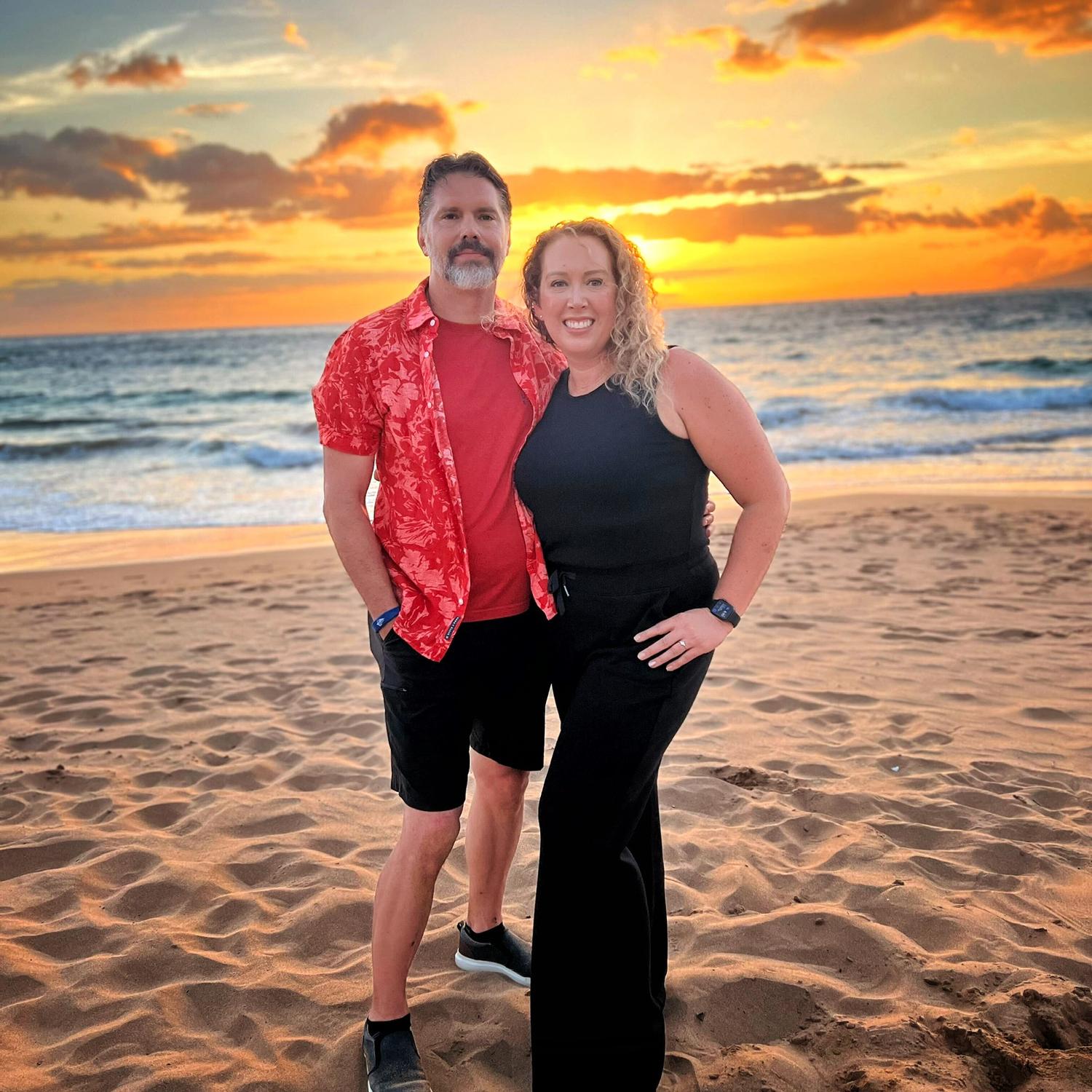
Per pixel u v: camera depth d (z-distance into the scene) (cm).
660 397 210
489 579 230
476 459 228
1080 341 3869
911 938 277
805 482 1435
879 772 401
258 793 398
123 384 3906
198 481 1605
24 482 1638
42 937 287
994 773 396
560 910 211
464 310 236
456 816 233
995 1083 219
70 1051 238
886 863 320
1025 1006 238
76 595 828
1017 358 3244
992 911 289
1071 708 469
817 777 399
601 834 209
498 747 247
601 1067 210
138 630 700
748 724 464
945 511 1076
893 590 733
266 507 1344
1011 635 599
